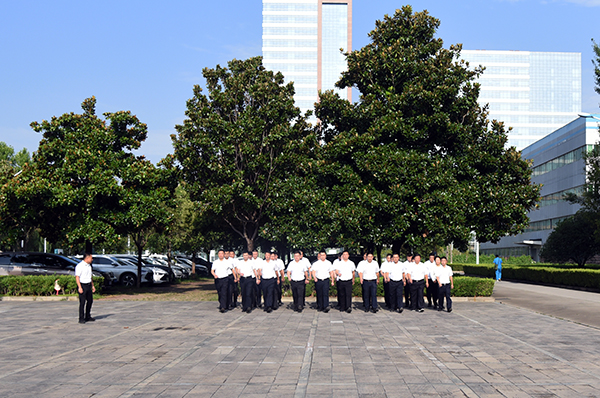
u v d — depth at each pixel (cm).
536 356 916
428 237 2077
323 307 1648
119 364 845
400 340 1089
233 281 1766
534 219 7119
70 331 1223
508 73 13462
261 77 2481
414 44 2348
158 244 3703
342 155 2178
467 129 2147
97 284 2270
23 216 2270
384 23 2392
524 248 7412
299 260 1662
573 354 938
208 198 2266
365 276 1647
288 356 908
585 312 1658
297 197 2180
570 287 3017
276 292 1702
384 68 2262
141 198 2288
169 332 1201
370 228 2089
